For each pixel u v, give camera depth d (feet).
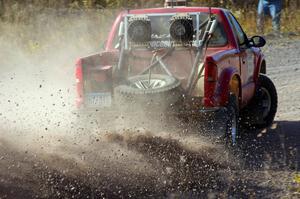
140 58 50.70
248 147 51.26
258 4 137.69
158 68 50.06
